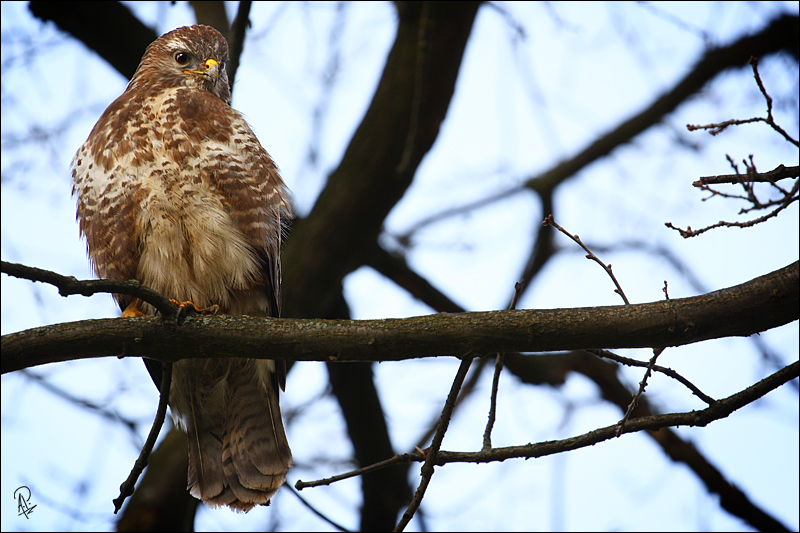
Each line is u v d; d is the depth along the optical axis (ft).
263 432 27.40
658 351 20.11
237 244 26.73
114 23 35.88
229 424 27.71
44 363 19.93
